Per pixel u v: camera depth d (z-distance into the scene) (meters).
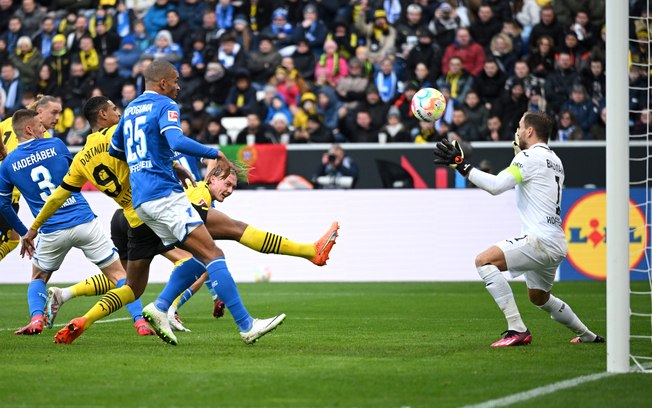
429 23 40.47
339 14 41.34
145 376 12.34
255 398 10.69
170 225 15.11
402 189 36.25
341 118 38.00
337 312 23.72
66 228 18.77
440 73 38.75
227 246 37.25
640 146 35.16
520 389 11.29
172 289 16.14
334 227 16.59
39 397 10.79
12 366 13.34
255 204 36.91
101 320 21.98
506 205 35.72
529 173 15.57
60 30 42.53
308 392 11.07
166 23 42.34
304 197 36.66
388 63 38.59
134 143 15.23
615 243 12.73
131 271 16.33
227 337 17.77
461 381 11.88
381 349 15.45
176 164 19.02
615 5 12.63
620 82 12.59
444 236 36.06
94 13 43.62
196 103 38.97
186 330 19.19
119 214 20.72
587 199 34.91
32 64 42.03
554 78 38.09
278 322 15.48
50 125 19.47
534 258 15.68
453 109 37.56
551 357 14.33
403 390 11.21
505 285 15.86
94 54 41.78
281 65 40.97
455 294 29.88
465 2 40.31
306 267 36.78
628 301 12.75
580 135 37.44
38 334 18.47
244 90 40.00
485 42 39.22
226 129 39.09
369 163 36.75
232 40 40.91
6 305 26.67
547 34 38.69
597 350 15.26
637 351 15.29
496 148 35.72
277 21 42.31
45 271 19.30
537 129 16.19
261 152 37.12
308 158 37.03
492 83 37.88
